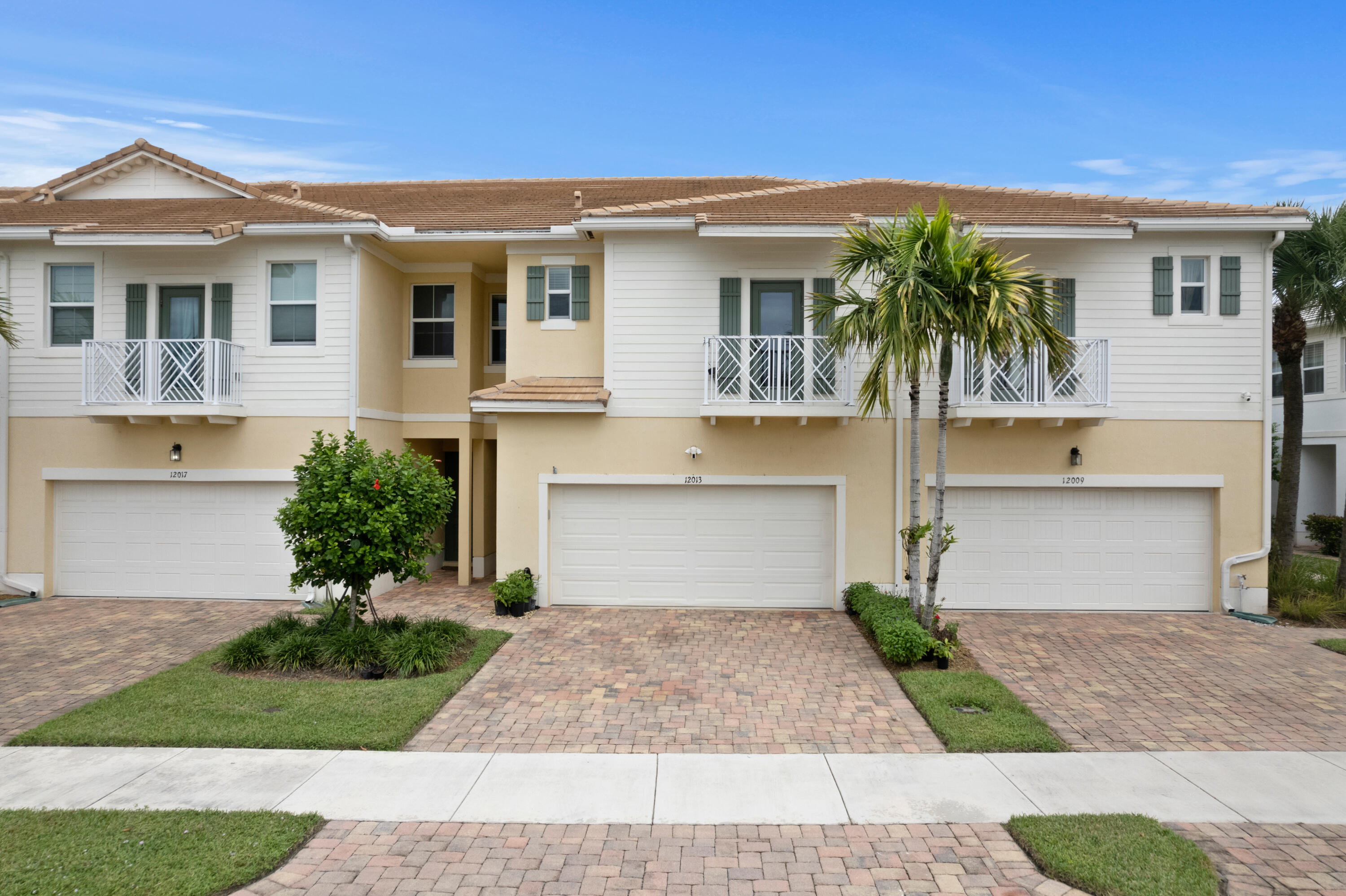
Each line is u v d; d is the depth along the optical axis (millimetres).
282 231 12367
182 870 4598
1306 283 12367
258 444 12727
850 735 7027
